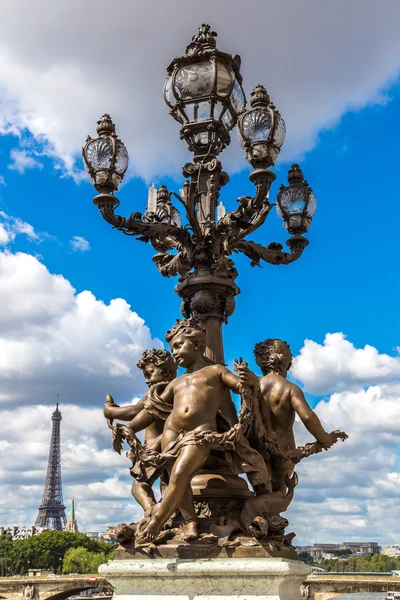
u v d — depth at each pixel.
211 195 7.99
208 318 7.59
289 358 7.10
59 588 71.62
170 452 6.09
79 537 123.62
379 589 63.47
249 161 7.53
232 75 8.09
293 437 6.79
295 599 6.07
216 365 6.50
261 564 5.52
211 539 5.92
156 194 9.80
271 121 7.40
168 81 8.37
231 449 6.14
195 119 8.12
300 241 8.90
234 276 7.88
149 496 6.30
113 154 7.61
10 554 118.81
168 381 7.03
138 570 5.71
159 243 8.85
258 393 6.54
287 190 9.02
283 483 6.66
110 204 7.50
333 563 129.62
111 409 6.96
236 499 6.36
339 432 6.64
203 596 5.62
